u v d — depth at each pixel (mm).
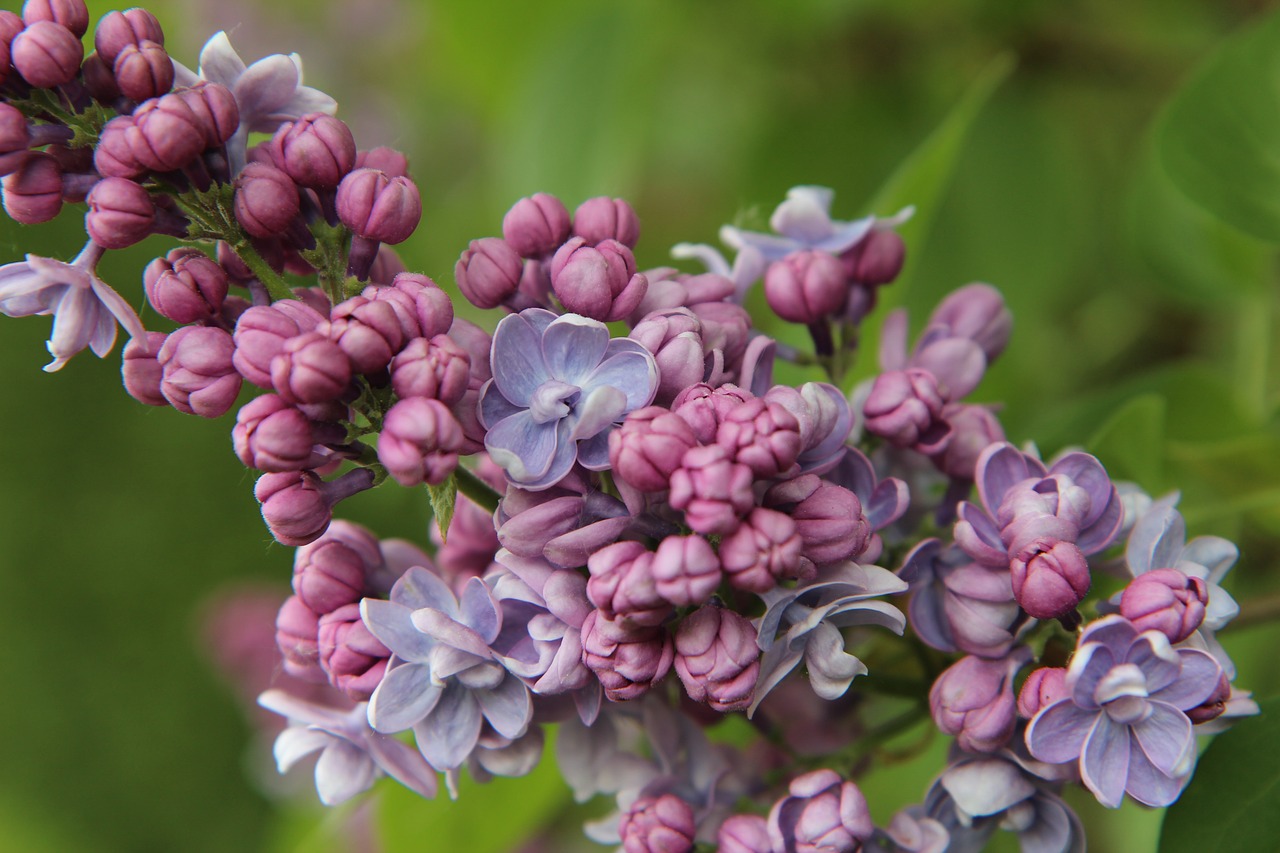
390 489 686
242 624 948
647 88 581
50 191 442
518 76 695
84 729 1176
